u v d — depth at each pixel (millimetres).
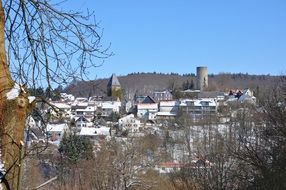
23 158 3965
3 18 4184
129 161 35656
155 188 35688
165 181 35812
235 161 23062
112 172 33344
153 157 40312
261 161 18219
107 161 32781
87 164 27875
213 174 23875
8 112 3918
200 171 25938
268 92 22906
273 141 18547
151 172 37250
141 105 100938
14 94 3986
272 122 18969
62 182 19219
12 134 3893
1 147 3857
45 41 4727
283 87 20641
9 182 3852
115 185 33625
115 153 34469
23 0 4652
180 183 31375
